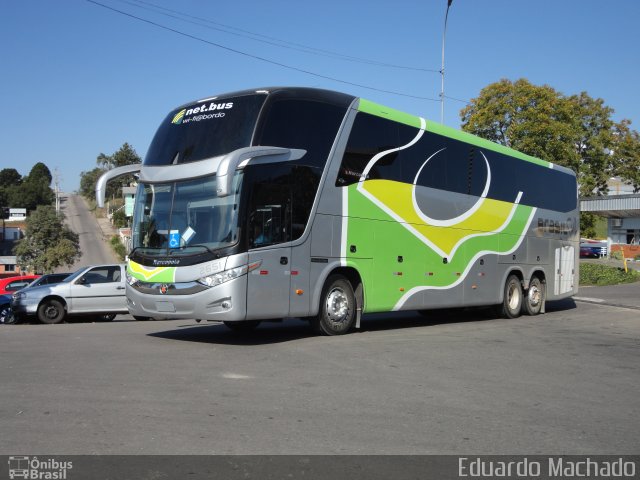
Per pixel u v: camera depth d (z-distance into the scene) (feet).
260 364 28.89
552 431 19.98
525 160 58.85
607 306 71.41
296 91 37.19
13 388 23.58
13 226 343.26
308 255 36.81
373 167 41.45
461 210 49.42
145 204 37.27
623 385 27.17
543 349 36.58
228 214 33.78
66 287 56.54
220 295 33.17
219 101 37.06
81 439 17.92
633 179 167.63
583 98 157.28
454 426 20.12
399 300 43.21
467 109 136.05
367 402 22.62
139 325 49.06
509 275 55.98
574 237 67.56
